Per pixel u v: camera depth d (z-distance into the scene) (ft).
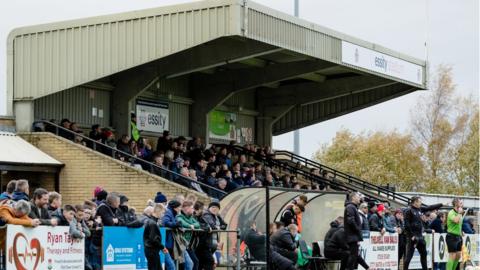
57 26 112.57
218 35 104.94
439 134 263.70
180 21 107.04
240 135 148.87
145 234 71.97
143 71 123.34
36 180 108.68
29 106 112.68
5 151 105.40
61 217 68.18
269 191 86.84
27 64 113.50
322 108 154.61
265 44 115.44
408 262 100.17
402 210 108.06
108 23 110.52
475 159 252.83
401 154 258.98
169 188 104.27
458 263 110.52
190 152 122.62
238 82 135.85
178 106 136.67
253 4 106.32
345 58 124.47
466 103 266.77
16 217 64.08
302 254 89.04
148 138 130.41
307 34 116.67
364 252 96.53
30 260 64.95
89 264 70.33
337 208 95.14
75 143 108.68
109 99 124.77
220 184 112.98
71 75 111.65
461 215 104.78
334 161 257.55
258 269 84.48
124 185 106.01
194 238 78.38
